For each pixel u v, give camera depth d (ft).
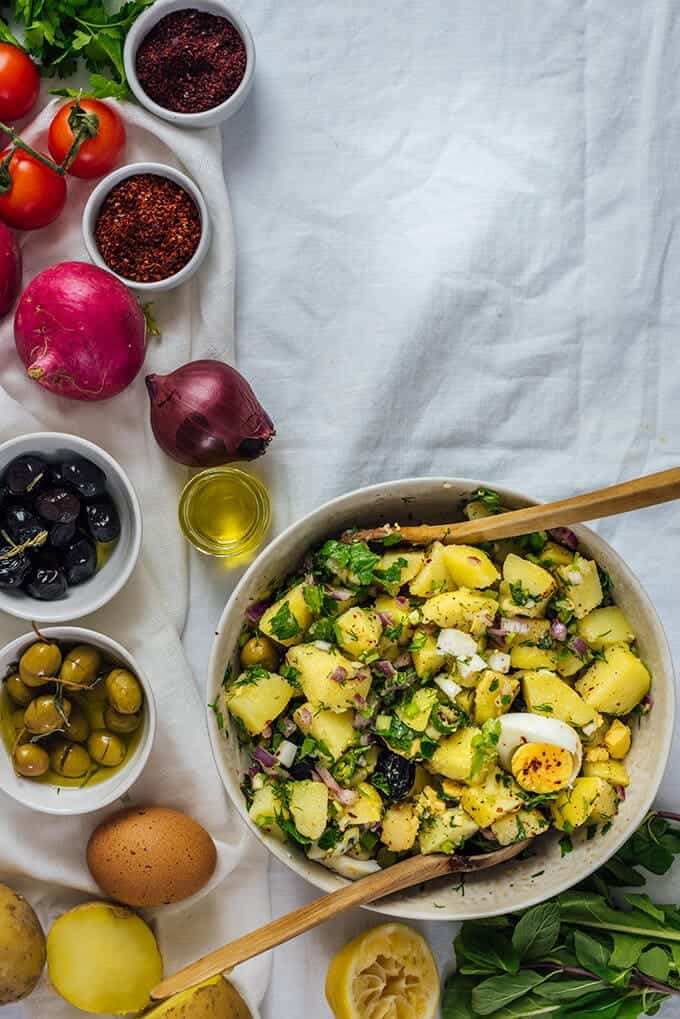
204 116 2.43
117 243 2.42
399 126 2.54
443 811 2.23
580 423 2.57
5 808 2.47
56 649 2.35
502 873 2.31
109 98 2.44
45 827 2.48
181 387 2.38
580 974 2.45
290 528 2.23
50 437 2.34
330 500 2.37
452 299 2.52
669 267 2.56
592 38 2.55
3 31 2.42
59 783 2.41
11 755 2.39
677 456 2.57
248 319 2.53
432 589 2.24
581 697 2.26
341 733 2.22
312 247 2.53
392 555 2.26
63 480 2.37
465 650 2.22
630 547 2.56
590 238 2.56
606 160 2.56
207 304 2.48
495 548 2.29
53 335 2.32
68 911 2.44
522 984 2.39
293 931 2.17
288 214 2.53
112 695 2.35
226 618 2.20
